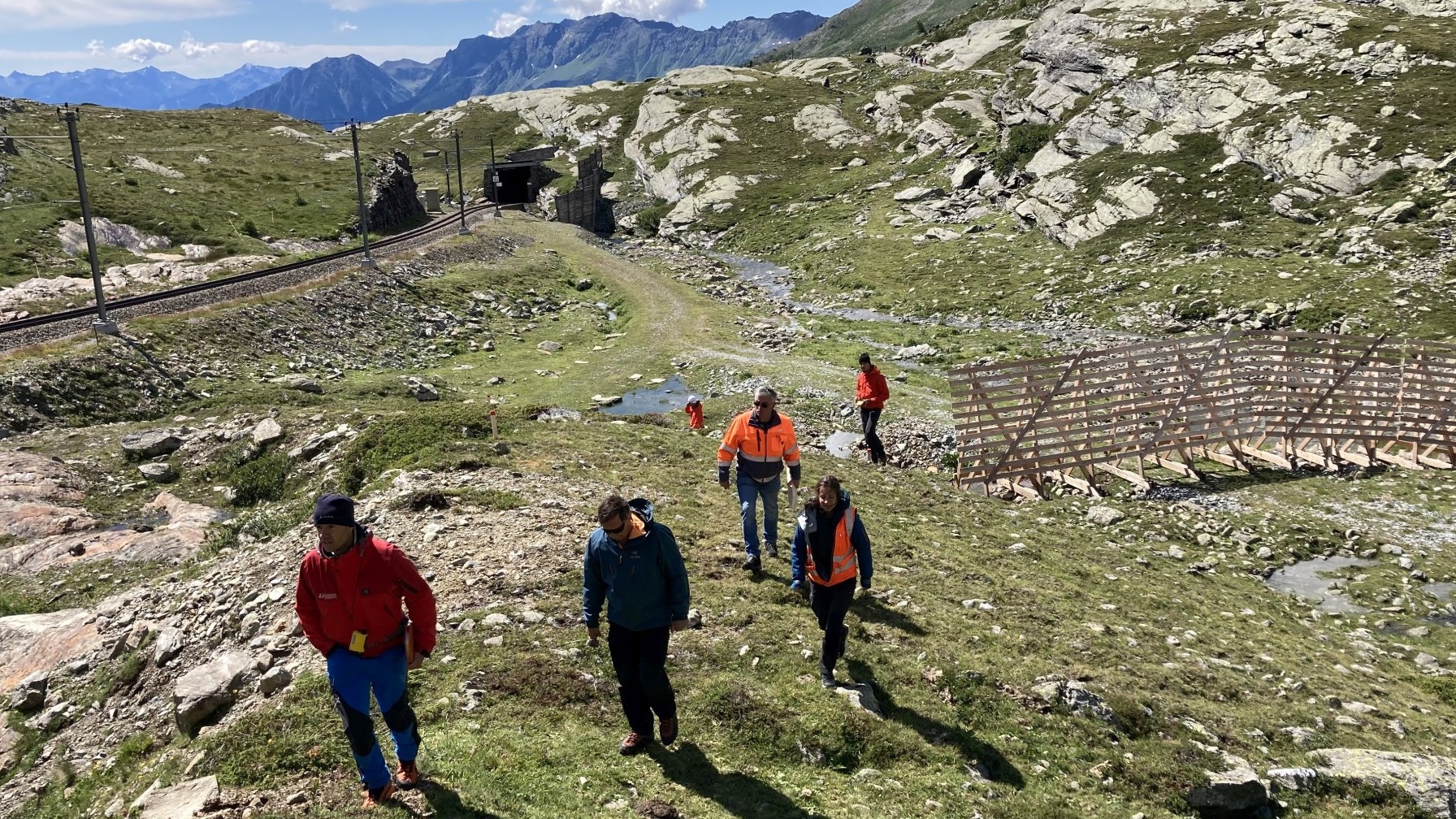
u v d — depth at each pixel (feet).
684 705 30.12
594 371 149.89
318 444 69.05
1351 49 224.12
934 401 118.52
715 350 157.79
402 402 117.19
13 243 176.14
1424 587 61.57
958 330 168.14
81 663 38.22
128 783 27.99
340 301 169.48
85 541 58.80
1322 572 65.21
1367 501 77.25
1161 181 212.84
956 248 231.71
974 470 82.84
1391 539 69.56
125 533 60.95
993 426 86.02
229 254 206.49
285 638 33.32
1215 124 225.76
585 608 26.12
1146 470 88.58
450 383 140.77
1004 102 330.13
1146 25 293.84
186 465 75.72
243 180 282.77
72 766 31.17
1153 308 158.81
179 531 59.21
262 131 393.91
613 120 520.01
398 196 313.12
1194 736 33.71
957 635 38.81
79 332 120.26
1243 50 246.47
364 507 48.42
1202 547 70.23
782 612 38.40
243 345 137.59
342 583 20.92
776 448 42.29
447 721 27.37
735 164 385.50
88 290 156.35
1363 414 85.97
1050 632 41.68
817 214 306.55
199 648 36.14
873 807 25.98
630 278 234.99
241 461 72.74
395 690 21.97
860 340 165.37
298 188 284.41
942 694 33.32
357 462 62.69
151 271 177.88
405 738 22.65
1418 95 195.00
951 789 27.71
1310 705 39.32
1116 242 199.82
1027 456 85.66
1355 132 190.39
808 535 31.68
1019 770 29.63
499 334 180.55
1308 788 30.96
